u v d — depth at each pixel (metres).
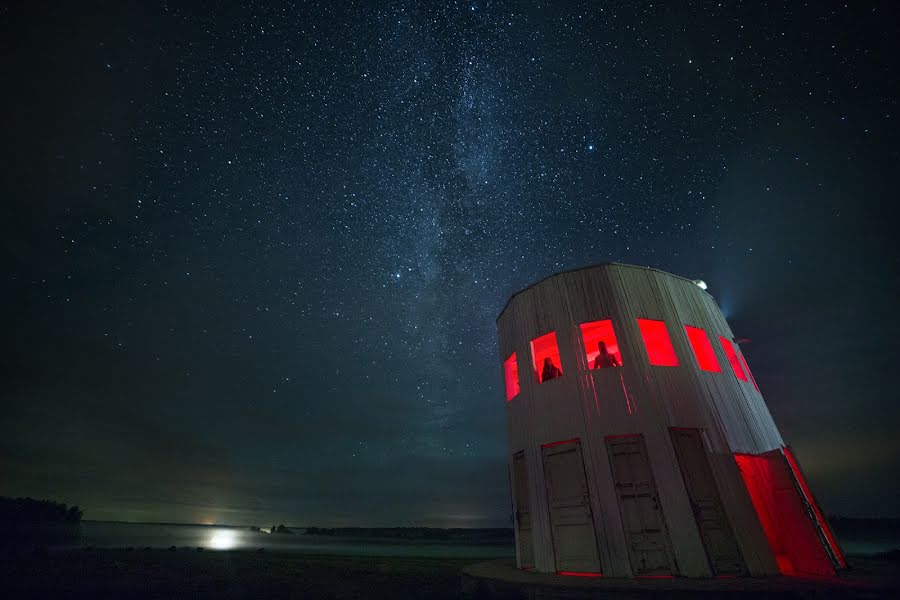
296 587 9.56
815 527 8.63
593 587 7.18
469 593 8.49
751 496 9.94
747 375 12.09
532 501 10.46
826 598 6.12
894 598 6.04
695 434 9.69
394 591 8.99
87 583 9.55
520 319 12.52
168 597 8.13
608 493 9.27
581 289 11.64
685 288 12.17
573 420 10.27
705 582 7.55
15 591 8.52
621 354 10.57
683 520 8.66
